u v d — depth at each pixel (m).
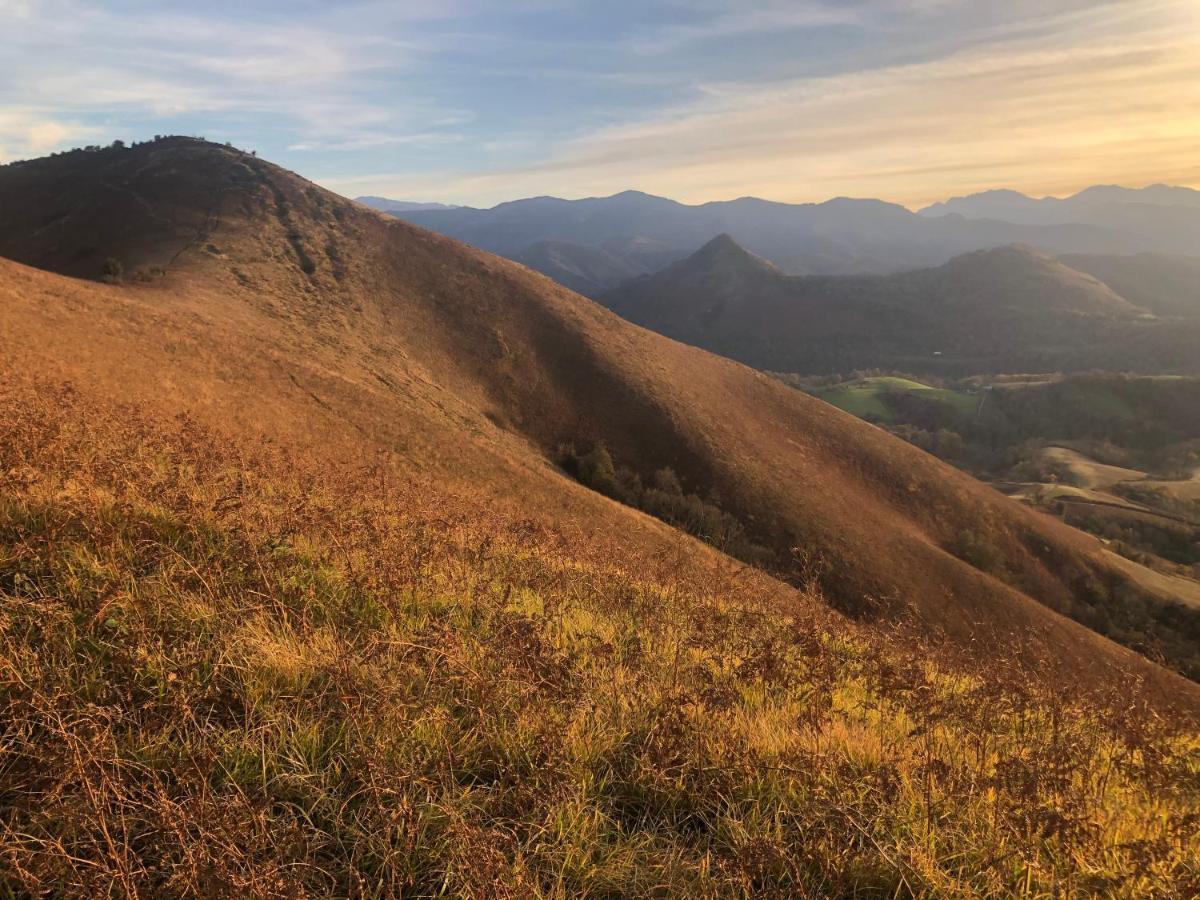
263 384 35.78
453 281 84.75
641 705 3.41
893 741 3.71
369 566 4.42
